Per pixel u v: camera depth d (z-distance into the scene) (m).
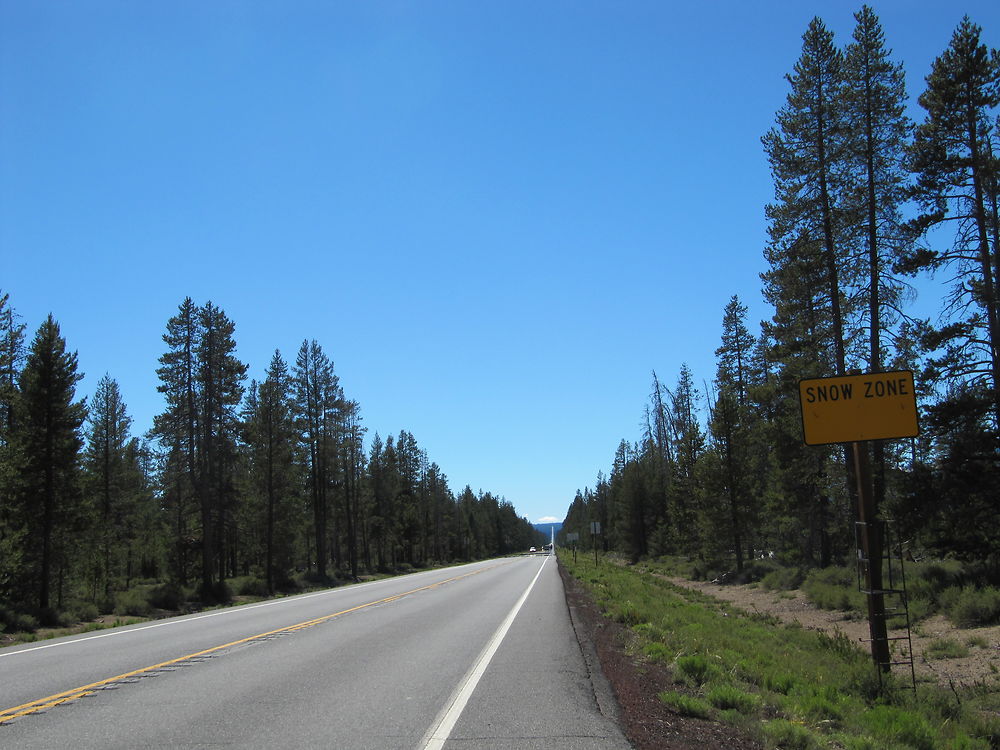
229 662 10.88
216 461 46.03
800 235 26.22
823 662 11.92
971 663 12.78
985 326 19.95
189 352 44.34
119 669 10.47
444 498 121.25
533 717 6.96
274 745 6.07
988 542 17.89
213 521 47.69
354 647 12.34
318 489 60.53
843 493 28.09
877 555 9.86
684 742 6.19
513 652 11.48
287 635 14.35
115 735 6.49
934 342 20.19
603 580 32.25
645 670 9.82
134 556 62.66
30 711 7.61
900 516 18.00
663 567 54.31
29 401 33.88
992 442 17.53
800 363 30.17
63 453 34.22
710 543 41.19
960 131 20.39
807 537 39.09
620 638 13.31
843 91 25.00
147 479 74.62
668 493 53.97
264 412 53.00
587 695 7.99
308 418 59.19
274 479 52.59
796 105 26.27
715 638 13.63
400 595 26.03
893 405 9.69
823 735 6.95
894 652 14.42
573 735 6.26
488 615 17.84
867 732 7.33
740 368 45.94
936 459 18.39
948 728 8.12
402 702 7.75
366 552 80.81
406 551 103.94
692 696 8.27
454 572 49.31
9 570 30.23
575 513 157.50
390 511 89.19
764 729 6.76
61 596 37.44
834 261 25.36
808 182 26.09
